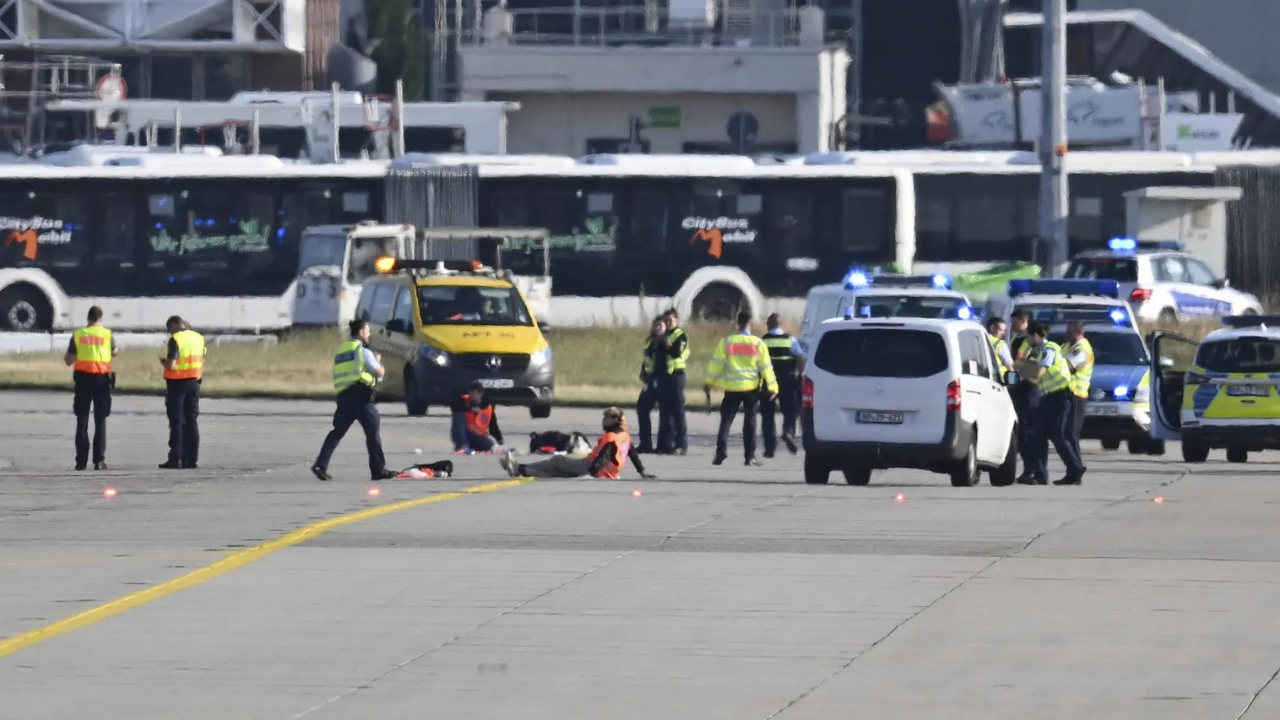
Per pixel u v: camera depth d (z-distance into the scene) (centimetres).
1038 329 9044
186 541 6619
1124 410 11362
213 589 5572
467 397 10688
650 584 5641
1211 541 6594
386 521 7156
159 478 9131
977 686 4259
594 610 5212
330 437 8962
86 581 5731
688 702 4128
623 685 4300
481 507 7650
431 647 4734
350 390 8894
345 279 17412
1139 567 5962
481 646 4741
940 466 8619
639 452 11050
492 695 4209
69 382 15075
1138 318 16800
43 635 4900
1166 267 17588
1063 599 5362
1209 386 10312
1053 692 4191
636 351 16725
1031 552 6306
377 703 4141
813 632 4897
